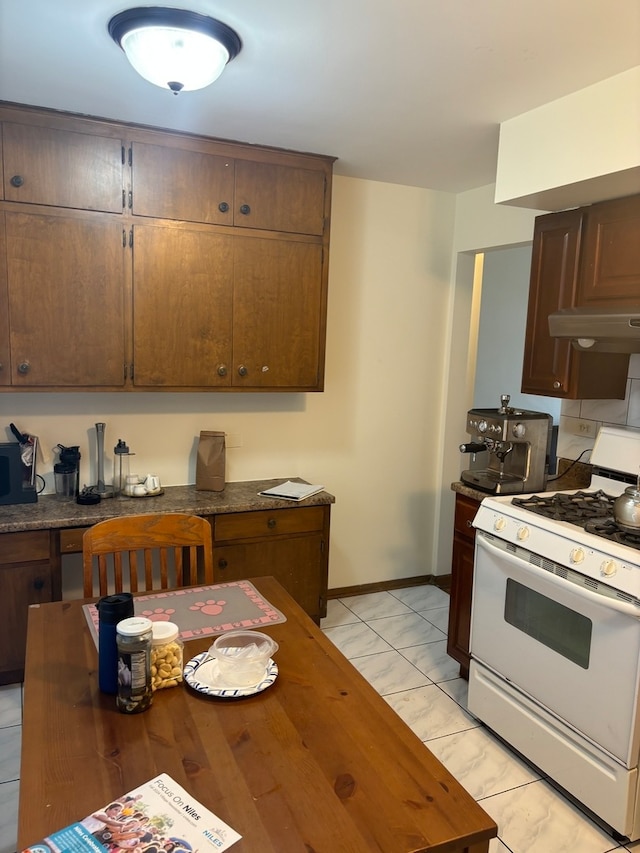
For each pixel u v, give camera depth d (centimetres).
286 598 179
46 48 194
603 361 261
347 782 104
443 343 382
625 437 254
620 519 202
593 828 198
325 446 357
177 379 282
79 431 298
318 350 309
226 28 176
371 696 130
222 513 287
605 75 202
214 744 113
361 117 245
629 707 181
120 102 237
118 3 166
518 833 195
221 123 256
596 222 242
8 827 187
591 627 192
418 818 97
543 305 269
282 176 289
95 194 258
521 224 321
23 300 254
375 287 356
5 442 284
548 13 165
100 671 127
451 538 396
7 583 253
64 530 258
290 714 123
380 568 385
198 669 136
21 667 260
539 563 209
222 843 90
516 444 271
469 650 253
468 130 257
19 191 247
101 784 102
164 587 195
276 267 294
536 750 216
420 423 384
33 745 111
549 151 226
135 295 270
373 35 179
